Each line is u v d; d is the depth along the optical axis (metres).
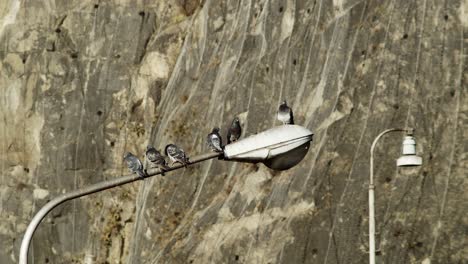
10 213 58.50
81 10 60.44
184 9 59.84
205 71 55.94
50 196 58.47
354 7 47.22
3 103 59.75
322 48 48.16
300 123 47.41
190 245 50.22
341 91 46.03
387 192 42.72
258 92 51.16
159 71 59.00
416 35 44.50
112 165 58.44
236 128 29.66
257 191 48.09
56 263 57.62
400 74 44.28
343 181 44.16
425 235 41.50
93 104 59.22
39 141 59.12
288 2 51.44
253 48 52.94
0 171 59.12
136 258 54.53
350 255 42.94
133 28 59.91
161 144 56.41
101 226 57.62
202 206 51.84
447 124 42.56
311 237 44.44
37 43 60.09
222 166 51.69
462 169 41.75
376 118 44.16
